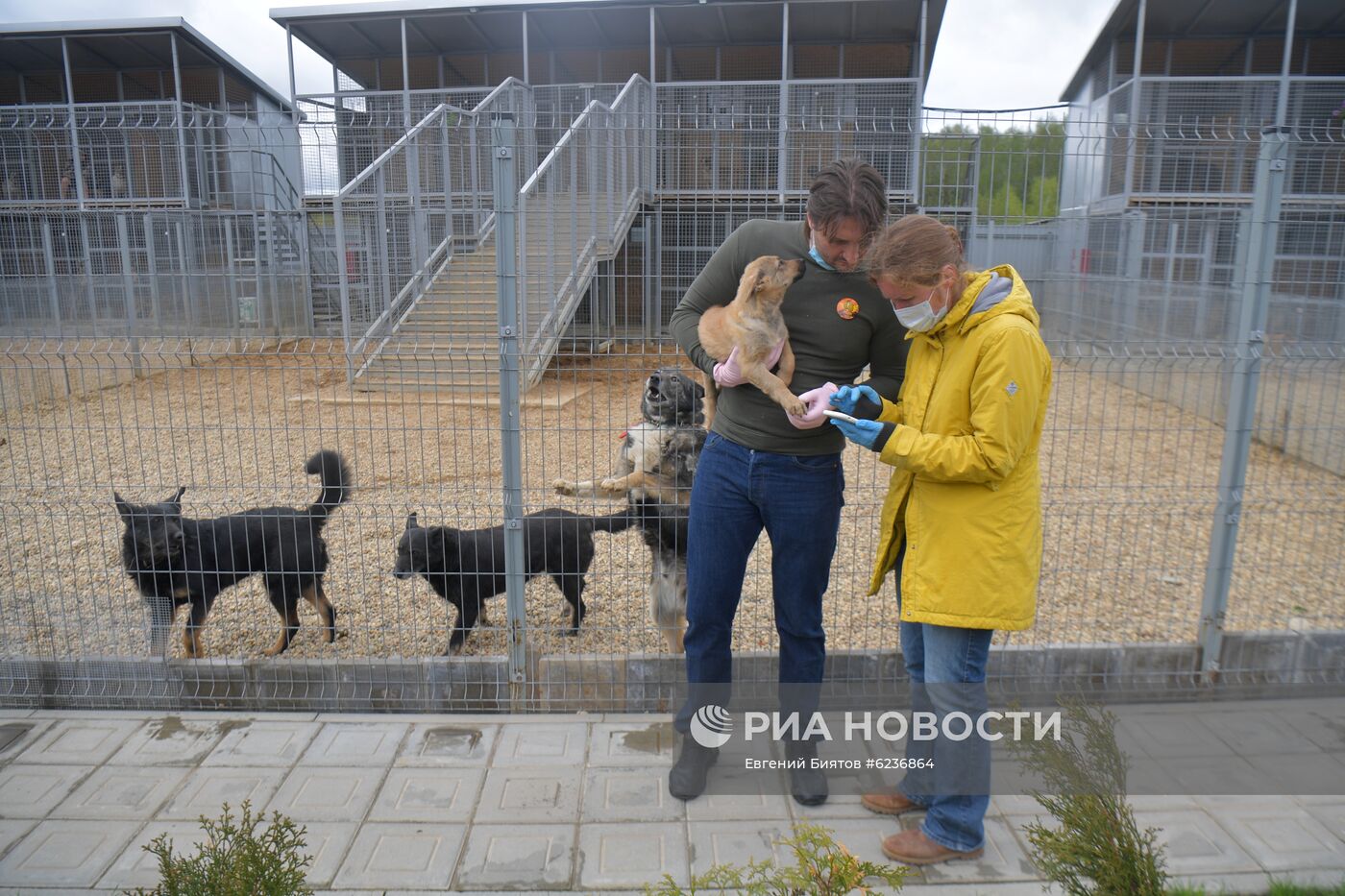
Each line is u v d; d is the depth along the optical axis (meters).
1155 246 7.98
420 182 10.21
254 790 3.08
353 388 4.01
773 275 2.73
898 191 3.81
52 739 3.40
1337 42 14.91
